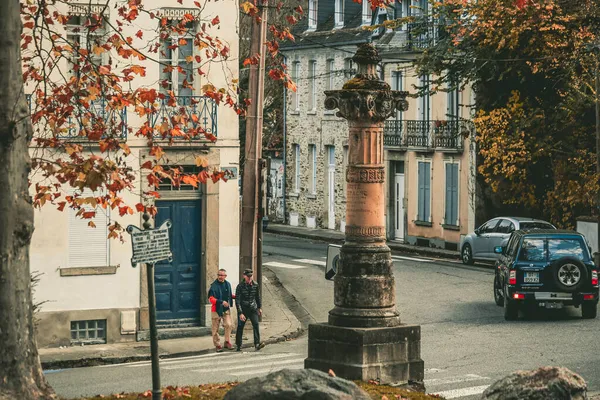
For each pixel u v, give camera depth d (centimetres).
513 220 4234
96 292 2803
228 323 2702
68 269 2767
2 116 1377
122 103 1792
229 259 2931
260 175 2944
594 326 2769
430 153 5400
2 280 1384
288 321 3133
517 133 4362
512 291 2877
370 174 1739
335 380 1242
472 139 4638
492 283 3722
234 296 2709
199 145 2861
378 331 1719
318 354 1753
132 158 2803
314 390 1208
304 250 5200
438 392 1905
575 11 4094
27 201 1409
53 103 1855
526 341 2550
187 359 2548
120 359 2577
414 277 3925
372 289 1738
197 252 2916
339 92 1722
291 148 7012
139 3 1889
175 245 2894
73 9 2695
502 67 4372
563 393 1291
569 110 4222
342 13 6544
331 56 6519
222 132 2900
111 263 2812
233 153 2920
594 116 4347
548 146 4344
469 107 4847
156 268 2884
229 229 2930
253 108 2930
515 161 4416
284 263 4578
